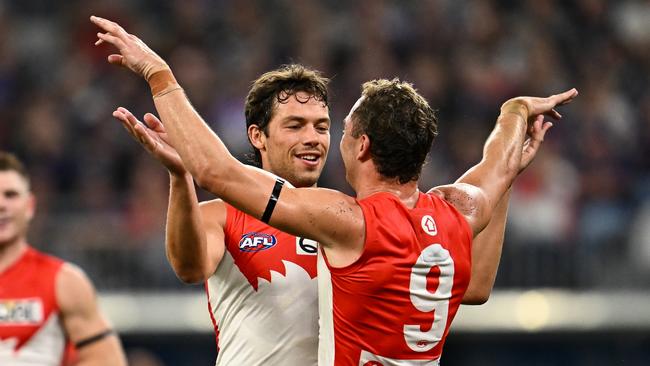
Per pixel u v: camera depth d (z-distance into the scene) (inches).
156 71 293.1
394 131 295.3
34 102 1117.1
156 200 929.5
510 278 829.8
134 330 796.6
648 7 1206.3
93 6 1209.4
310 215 282.5
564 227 914.7
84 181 1008.9
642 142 1040.8
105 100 1090.7
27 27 1213.7
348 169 307.6
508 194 352.2
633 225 909.2
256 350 333.1
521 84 1095.0
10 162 446.0
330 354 297.4
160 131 303.3
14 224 440.8
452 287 301.6
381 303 289.4
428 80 1072.8
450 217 304.0
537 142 350.9
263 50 1133.1
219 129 1036.5
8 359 433.1
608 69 1136.2
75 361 445.1
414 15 1165.1
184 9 1199.6
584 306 814.5
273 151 358.6
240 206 282.8
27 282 438.6
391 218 290.0
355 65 1103.0
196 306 807.1
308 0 1184.2
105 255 861.2
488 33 1149.1
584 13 1191.6
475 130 1020.5
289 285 333.4
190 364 796.6
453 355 792.9
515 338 798.5
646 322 810.8
